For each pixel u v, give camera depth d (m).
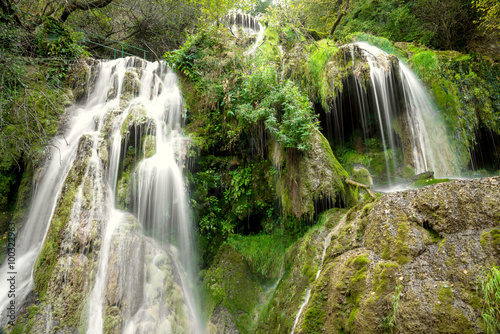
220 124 7.38
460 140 8.16
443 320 2.45
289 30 10.13
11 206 6.37
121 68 8.68
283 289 4.90
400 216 3.39
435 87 8.68
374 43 9.69
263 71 6.92
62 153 6.62
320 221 5.27
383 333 2.79
